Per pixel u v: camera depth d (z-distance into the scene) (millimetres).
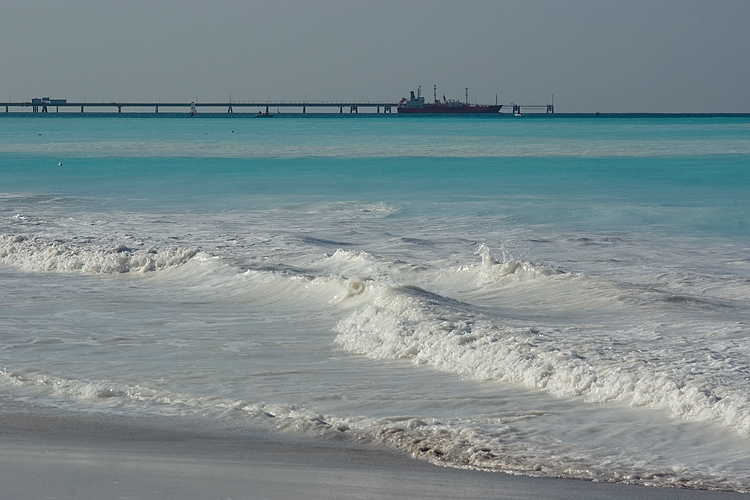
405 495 9383
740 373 14469
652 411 13250
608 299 23453
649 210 52125
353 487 9648
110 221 46281
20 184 71125
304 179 75812
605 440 11961
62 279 28312
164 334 19844
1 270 30078
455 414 13375
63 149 121875
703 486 10109
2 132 190250
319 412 13484
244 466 10453
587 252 36719
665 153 114500
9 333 19828
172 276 28516
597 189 66750
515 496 9477
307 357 17531
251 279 26797
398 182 73000
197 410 13461
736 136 171500
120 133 187875
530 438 12023
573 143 142875
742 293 26516
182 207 55156
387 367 16656
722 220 48000
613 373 14609
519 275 26906
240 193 64250
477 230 44031
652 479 10352
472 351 16719
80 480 9625
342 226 45312
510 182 72938
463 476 10312
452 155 109938
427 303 20781
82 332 20000
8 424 12555
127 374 16016
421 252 35719
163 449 11250
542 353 16000
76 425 12555
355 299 23156
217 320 21625
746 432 11961
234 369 16422
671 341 17781
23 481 9539
